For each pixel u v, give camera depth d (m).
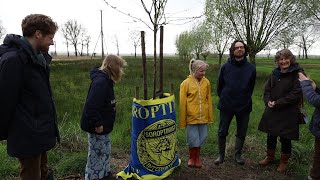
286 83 4.53
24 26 2.75
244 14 19.06
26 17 2.79
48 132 2.87
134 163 4.20
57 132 3.10
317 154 4.00
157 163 4.13
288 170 4.76
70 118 8.12
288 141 4.64
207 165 4.94
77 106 9.74
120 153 5.40
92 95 3.63
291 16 18.62
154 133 4.05
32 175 2.89
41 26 2.74
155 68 4.30
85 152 5.09
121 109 9.23
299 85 4.41
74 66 24.36
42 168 3.36
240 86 4.68
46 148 2.85
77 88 13.87
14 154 2.73
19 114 2.71
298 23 18.81
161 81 4.33
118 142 5.89
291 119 4.48
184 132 6.61
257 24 19.19
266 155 5.22
